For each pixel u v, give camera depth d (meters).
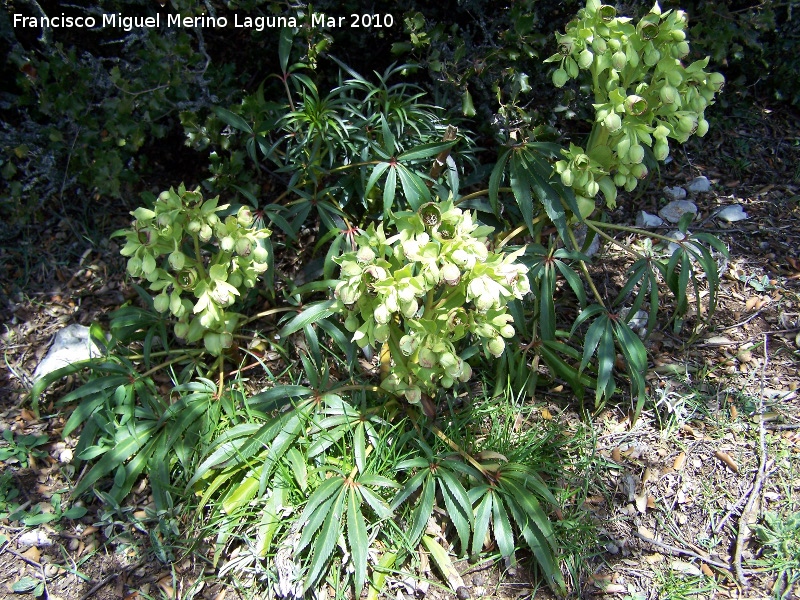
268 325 0.79
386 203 0.68
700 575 0.61
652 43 0.61
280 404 0.67
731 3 1.00
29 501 0.65
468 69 0.83
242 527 0.61
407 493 0.59
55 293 0.83
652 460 0.68
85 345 0.76
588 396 0.74
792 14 1.02
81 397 0.70
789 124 1.07
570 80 0.87
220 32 0.90
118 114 0.79
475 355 0.74
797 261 0.88
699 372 0.76
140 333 0.74
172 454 0.65
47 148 0.84
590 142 0.67
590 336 0.68
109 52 0.92
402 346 0.55
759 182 0.99
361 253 0.56
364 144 0.79
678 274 0.79
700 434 0.70
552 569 0.58
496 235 0.77
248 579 0.59
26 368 0.76
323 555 0.56
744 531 0.63
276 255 0.86
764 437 0.70
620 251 0.89
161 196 0.61
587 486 0.65
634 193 0.96
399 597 0.59
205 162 0.94
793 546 0.61
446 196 0.74
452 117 0.89
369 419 0.63
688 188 0.98
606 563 0.62
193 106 0.80
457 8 0.89
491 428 0.69
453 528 0.62
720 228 0.92
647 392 0.74
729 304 0.84
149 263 0.61
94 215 0.89
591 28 0.61
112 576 0.60
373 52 0.94
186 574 0.60
